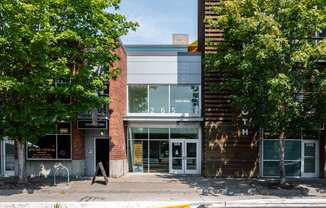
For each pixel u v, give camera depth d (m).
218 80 22.69
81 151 22.53
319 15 16.53
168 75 24.64
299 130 18.39
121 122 22.89
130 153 24.62
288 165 23.12
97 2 18.05
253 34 16.91
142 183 19.80
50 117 17.84
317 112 17.64
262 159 22.86
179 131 24.53
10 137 18.30
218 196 16.34
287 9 16.61
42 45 16.48
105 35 18.86
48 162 22.45
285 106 17.16
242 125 22.58
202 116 23.88
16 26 16.17
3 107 17.97
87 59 19.09
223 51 19.16
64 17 18.19
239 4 17.52
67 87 17.88
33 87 17.08
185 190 17.80
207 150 22.62
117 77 20.98
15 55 16.89
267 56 16.12
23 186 18.53
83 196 16.27
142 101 24.72
